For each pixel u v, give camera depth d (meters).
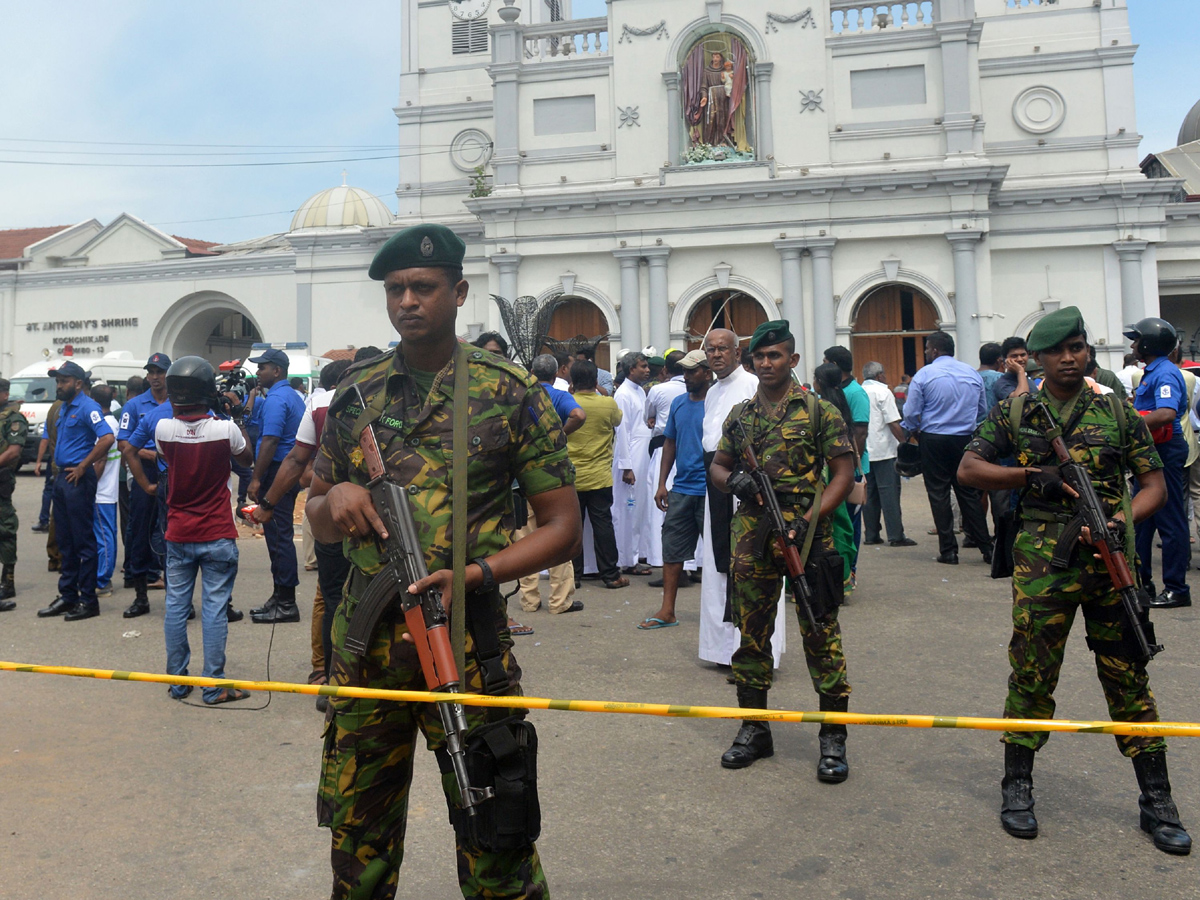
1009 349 8.74
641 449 9.83
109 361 24.03
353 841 2.49
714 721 5.07
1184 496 7.11
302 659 6.38
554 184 25.38
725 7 24.27
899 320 23.92
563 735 4.87
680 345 24.48
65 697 5.59
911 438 10.65
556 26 25.69
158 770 4.44
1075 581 3.63
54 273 32.47
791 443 4.46
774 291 24.06
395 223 28.62
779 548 4.38
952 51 23.17
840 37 23.84
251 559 10.70
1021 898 3.20
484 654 2.40
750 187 23.59
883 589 8.25
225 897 3.27
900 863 3.46
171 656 5.66
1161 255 24.94
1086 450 3.67
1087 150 24.17
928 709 5.09
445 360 2.52
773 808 3.96
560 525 2.51
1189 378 8.75
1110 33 24.17
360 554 2.52
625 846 3.62
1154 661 5.81
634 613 7.73
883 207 23.30
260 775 4.38
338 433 2.61
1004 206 24.14
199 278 31.11
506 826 2.17
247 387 16.55
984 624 6.92
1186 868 3.40
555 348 11.23
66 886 3.35
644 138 24.80
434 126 28.55
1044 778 4.23
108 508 8.82
